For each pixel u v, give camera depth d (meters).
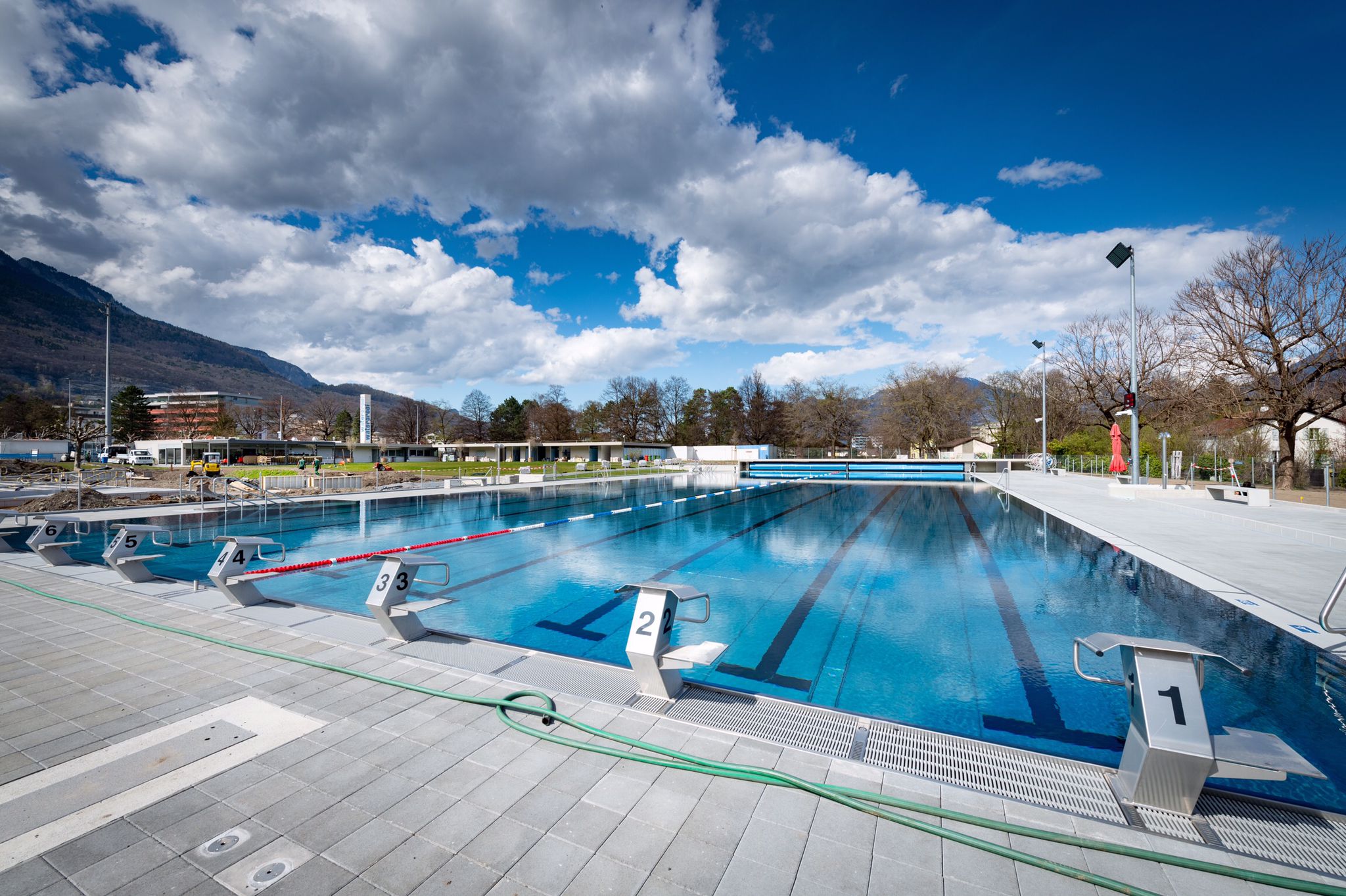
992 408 50.25
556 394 76.50
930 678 4.39
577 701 3.63
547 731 3.25
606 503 18.81
